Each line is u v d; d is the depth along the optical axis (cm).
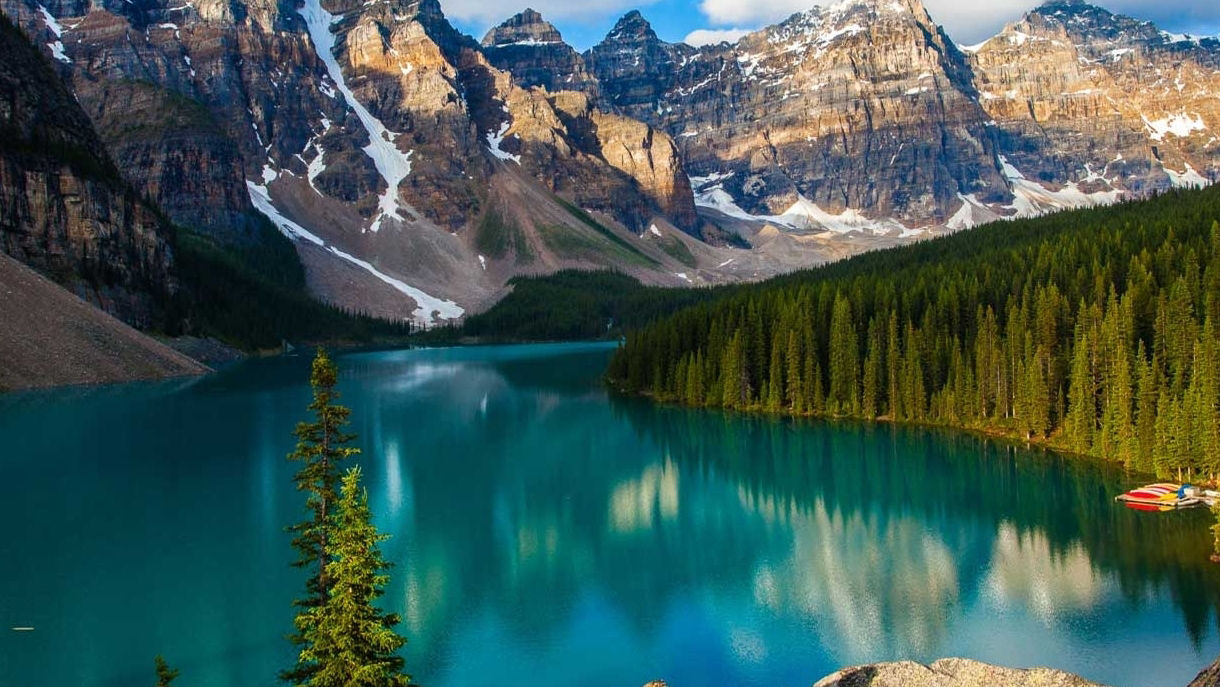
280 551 7519
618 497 9481
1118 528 7838
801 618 6288
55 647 5769
